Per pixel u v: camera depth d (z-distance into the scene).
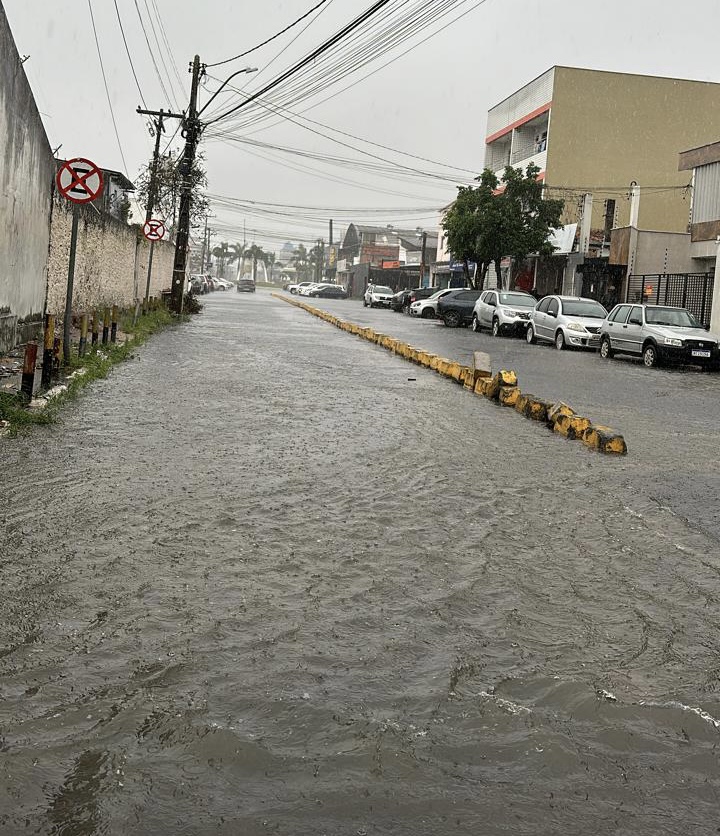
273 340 24.80
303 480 7.71
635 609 4.98
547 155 50.91
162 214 45.84
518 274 51.81
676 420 12.95
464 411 12.62
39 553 5.43
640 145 51.44
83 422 9.93
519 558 5.80
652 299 37.44
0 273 13.87
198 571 5.25
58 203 18.83
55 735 3.36
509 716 3.65
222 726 3.46
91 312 23.06
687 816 3.02
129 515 6.34
